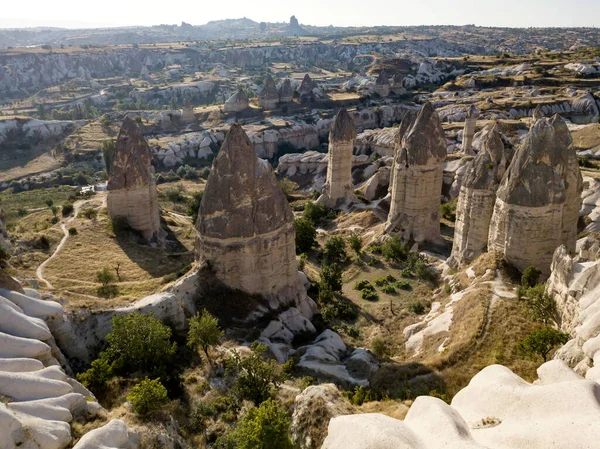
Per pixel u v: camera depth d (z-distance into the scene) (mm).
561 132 40875
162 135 175125
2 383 21516
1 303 26891
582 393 14406
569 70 172500
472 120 100688
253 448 21750
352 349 41656
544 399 14930
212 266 44094
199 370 33562
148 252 61906
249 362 31250
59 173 144125
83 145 165000
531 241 41656
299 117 180750
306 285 53094
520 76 170625
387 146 124125
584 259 33906
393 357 39938
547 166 40875
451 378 31266
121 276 53031
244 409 29016
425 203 66375
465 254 52125
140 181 69000
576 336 24516
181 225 83062
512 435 14203
